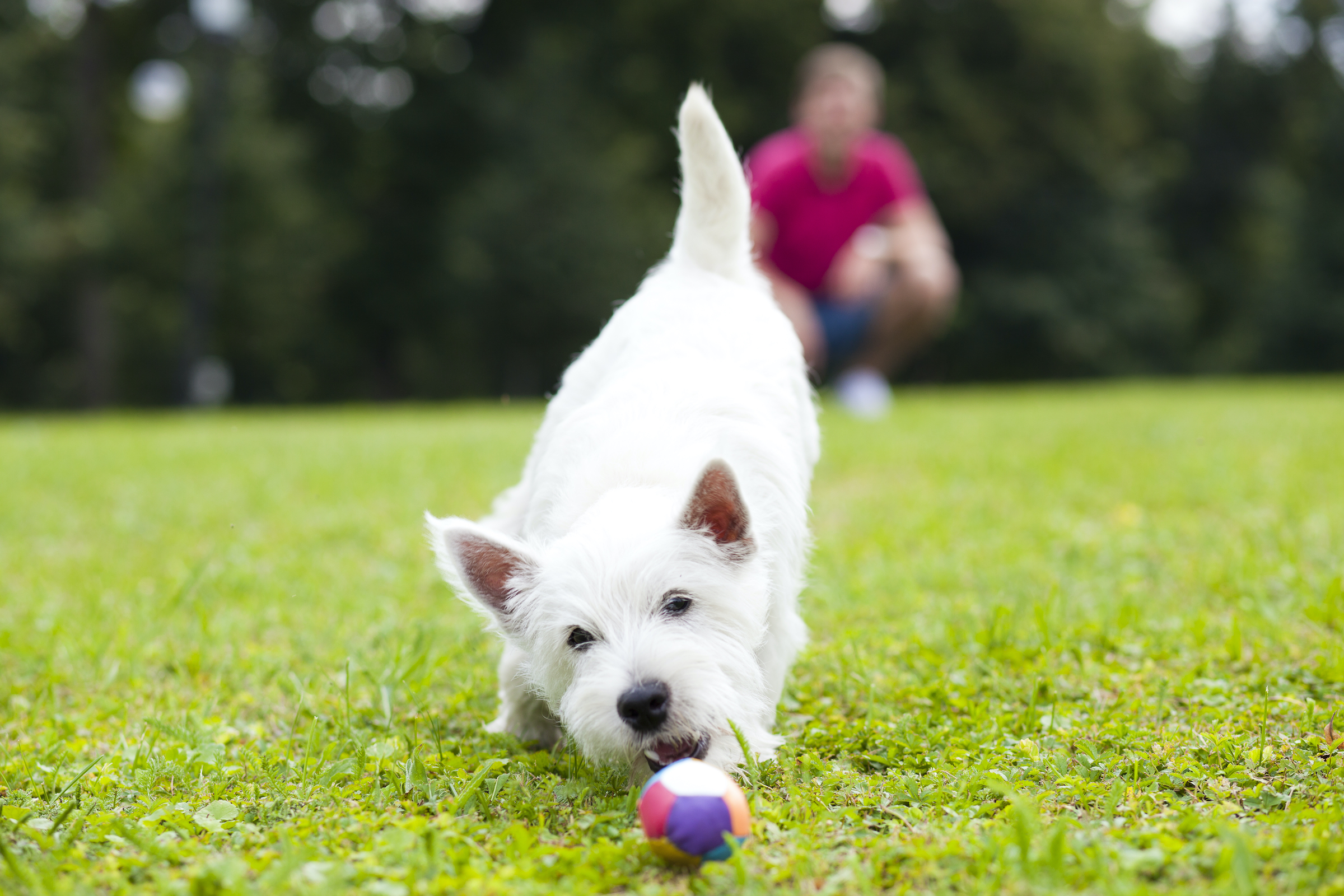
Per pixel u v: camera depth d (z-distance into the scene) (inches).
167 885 96.8
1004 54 1471.5
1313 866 95.0
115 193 1208.2
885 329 538.6
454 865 101.1
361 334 1376.7
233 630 189.2
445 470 354.9
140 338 1310.3
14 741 141.6
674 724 117.9
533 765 134.1
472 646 177.0
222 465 383.9
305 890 94.7
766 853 104.0
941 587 209.2
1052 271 1507.1
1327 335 1665.8
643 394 148.8
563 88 1277.1
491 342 1343.5
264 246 1226.0
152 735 137.4
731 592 125.6
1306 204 1688.0
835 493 309.7
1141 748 127.2
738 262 182.1
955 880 97.0
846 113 482.9
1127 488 292.0
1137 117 1593.3
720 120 178.4
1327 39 1728.6
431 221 1347.2
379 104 1360.7
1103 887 92.4
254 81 1194.0
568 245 1233.4
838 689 157.6
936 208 1445.6
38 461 393.7
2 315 1146.7
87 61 1219.2
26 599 211.5
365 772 128.3
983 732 133.6
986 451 373.4
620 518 127.2
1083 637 171.3
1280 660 155.6
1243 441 380.5
